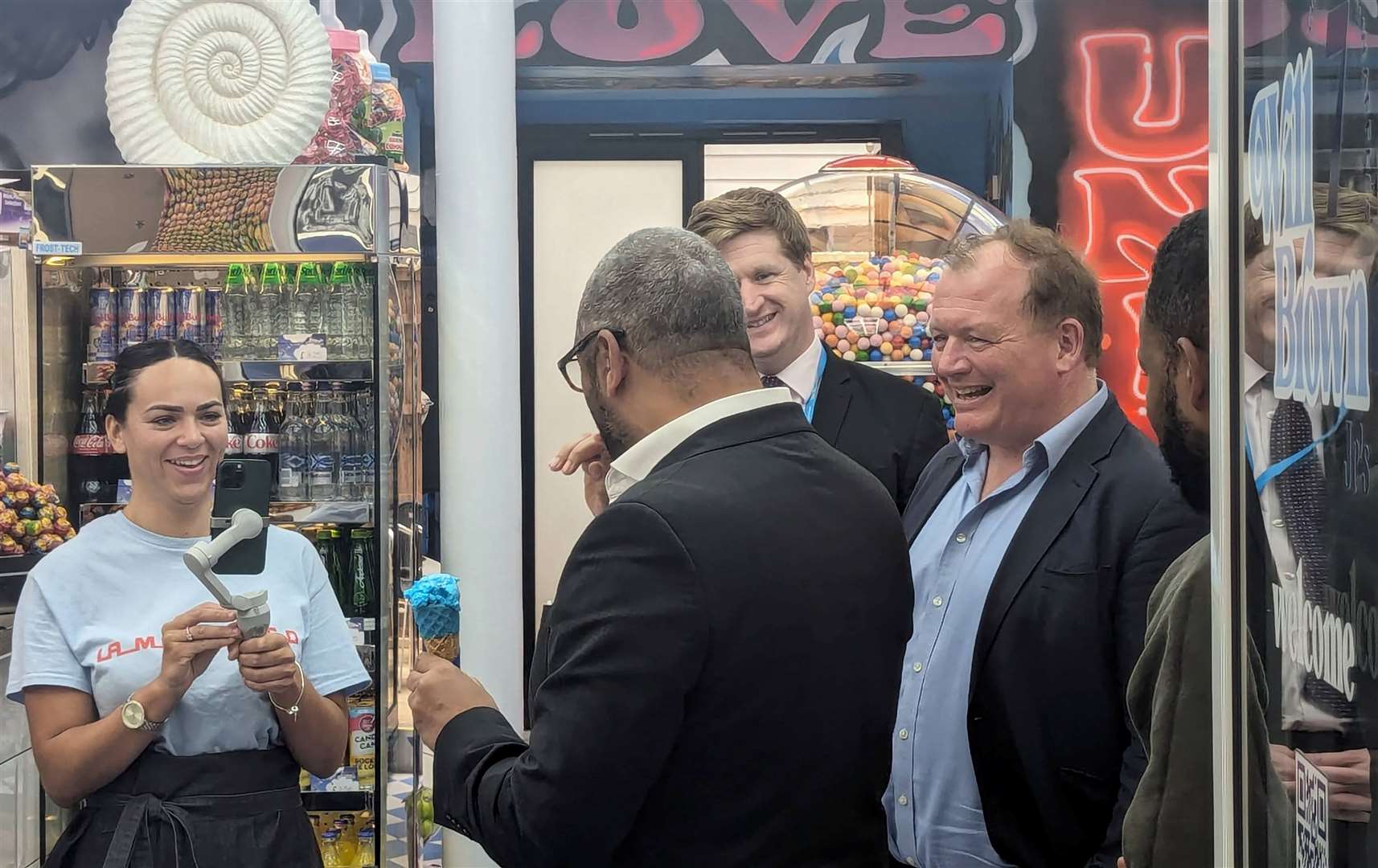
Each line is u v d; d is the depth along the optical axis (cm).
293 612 207
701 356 133
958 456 211
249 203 253
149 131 260
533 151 520
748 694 120
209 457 205
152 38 260
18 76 457
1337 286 73
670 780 121
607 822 117
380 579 260
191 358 205
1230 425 92
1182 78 448
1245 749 91
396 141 297
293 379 260
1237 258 90
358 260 257
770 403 137
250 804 196
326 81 263
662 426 134
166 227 253
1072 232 455
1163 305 136
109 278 269
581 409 525
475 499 335
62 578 196
